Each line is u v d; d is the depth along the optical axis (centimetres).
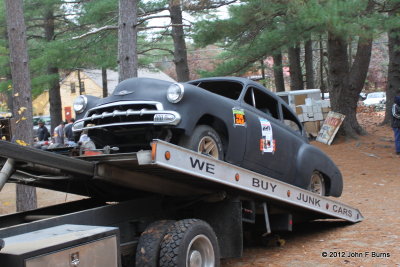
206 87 707
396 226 763
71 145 549
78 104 593
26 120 837
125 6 1048
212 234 497
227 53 2188
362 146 1673
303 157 740
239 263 604
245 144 619
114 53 1866
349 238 712
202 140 556
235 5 1480
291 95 2228
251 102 683
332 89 1822
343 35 1253
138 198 546
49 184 566
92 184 574
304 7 1227
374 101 4309
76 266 348
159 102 537
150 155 435
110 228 393
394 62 2136
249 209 595
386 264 572
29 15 2083
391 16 1306
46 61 1731
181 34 1673
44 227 418
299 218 739
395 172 1307
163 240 458
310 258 614
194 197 573
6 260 314
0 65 1822
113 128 557
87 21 1850
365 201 999
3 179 412
